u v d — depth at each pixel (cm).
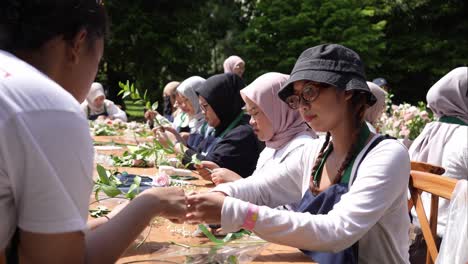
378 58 1878
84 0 130
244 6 2125
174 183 302
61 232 114
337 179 207
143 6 1872
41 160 112
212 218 187
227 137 407
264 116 306
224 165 397
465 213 196
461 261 195
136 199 147
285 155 296
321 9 1794
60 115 115
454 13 2095
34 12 125
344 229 188
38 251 115
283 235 185
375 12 2031
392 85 2148
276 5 1844
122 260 178
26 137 111
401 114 598
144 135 455
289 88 216
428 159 367
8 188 115
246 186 238
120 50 1852
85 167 117
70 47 130
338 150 214
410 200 263
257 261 189
